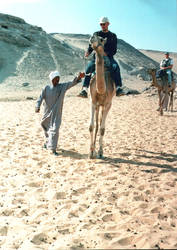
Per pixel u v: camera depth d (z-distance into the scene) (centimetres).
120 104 1861
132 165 694
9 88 3869
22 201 521
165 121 1271
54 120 775
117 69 777
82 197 525
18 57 5538
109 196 524
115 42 789
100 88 689
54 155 770
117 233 401
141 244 371
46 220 453
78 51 8106
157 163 711
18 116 1370
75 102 1967
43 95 777
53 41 6700
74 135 995
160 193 533
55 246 383
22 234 418
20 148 825
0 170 661
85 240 391
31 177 624
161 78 1449
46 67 5362
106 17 767
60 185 580
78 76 760
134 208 476
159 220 437
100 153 750
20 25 6581
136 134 1012
